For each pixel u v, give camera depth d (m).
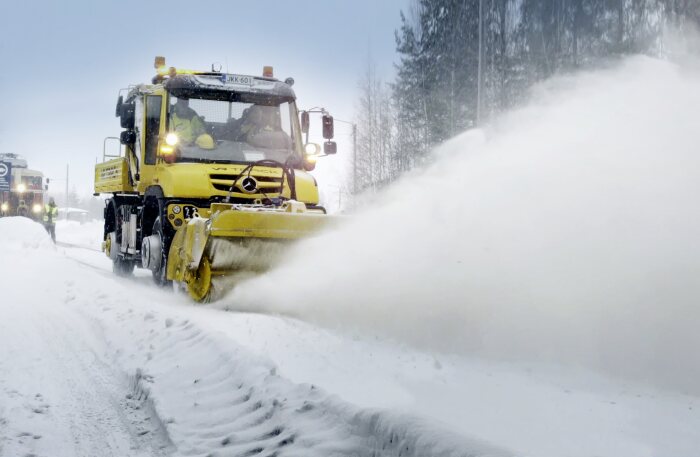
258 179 10.38
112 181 14.53
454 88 35.75
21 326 8.13
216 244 8.73
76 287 11.38
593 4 33.22
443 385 5.53
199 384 5.29
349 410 4.04
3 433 4.39
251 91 11.11
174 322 7.27
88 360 6.54
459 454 3.22
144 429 4.61
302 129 11.35
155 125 11.54
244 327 7.55
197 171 10.19
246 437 4.16
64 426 4.64
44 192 35.91
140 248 12.52
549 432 4.39
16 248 19.06
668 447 4.16
